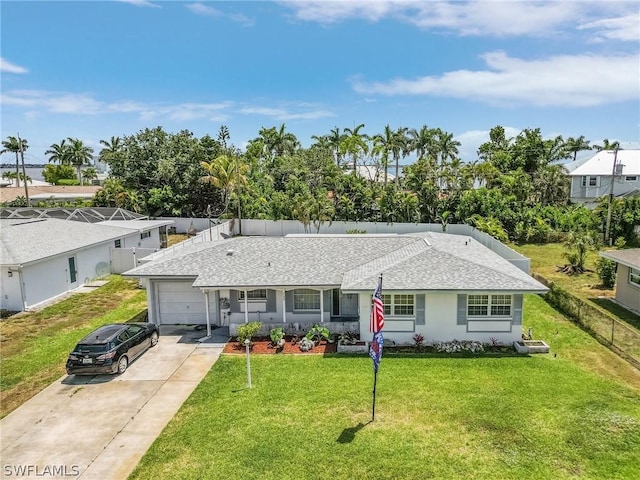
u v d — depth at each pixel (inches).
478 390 567.5
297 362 665.0
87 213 1600.6
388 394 560.4
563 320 840.9
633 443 453.1
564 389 568.4
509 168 2396.7
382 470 418.9
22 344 751.1
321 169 2250.2
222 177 1780.3
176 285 835.4
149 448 462.6
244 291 797.9
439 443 457.7
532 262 1318.9
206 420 510.3
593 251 1385.3
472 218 1668.3
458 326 725.9
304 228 1733.5
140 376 627.8
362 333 734.5
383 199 1768.0
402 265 756.6
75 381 616.7
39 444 475.5
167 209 1983.3
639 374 617.6
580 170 2047.2
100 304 967.6
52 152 3595.0
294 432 481.1
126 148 2111.2
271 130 2763.3
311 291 800.9
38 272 968.3
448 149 2464.3
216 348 725.3
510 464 424.5
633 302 875.4
